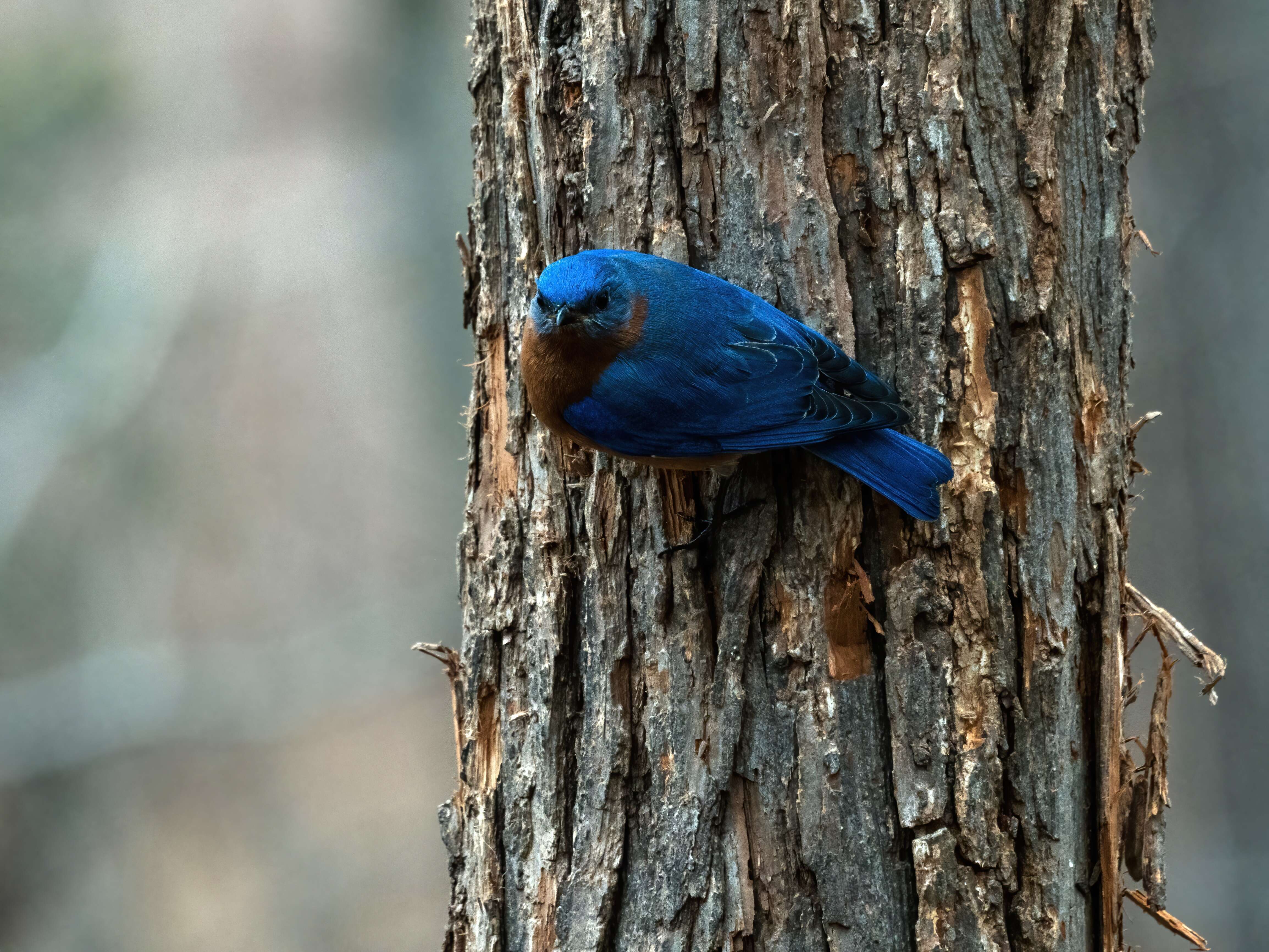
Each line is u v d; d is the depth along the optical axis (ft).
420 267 78.28
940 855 24.02
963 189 24.64
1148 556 52.34
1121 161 25.99
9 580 75.20
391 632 79.05
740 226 25.57
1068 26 24.84
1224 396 50.49
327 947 71.26
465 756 28.27
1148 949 52.80
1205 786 52.26
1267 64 49.06
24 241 78.79
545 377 25.43
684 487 25.90
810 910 24.38
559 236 26.99
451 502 79.87
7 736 73.72
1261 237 49.52
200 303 81.05
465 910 27.89
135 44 80.84
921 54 24.66
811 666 24.66
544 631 26.55
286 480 80.64
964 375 24.79
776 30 24.81
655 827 25.16
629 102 25.75
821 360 24.43
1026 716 24.70
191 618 78.23
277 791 75.66
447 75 75.56
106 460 78.07
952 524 24.66
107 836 73.72
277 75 80.38
